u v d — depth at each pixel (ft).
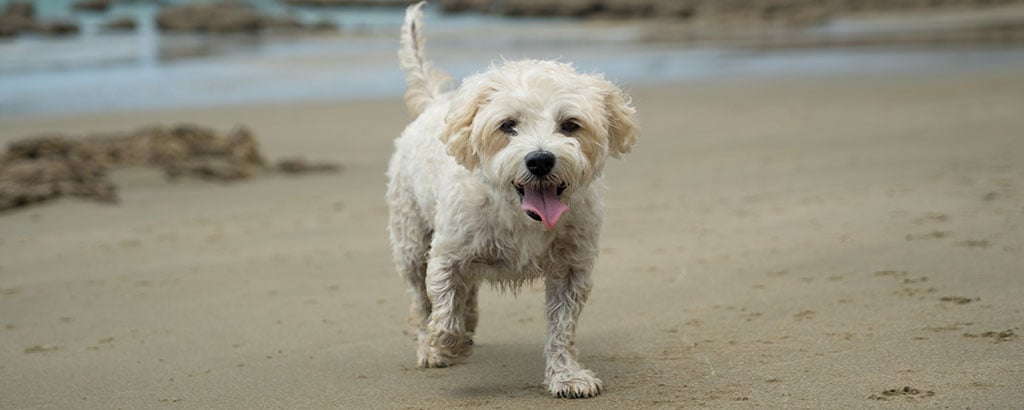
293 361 18.06
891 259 22.54
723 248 25.09
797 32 102.37
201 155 39.63
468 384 16.42
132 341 19.58
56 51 87.86
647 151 40.04
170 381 17.11
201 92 62.44
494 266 16.30
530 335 19.40
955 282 20.16
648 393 15.23
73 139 40.09
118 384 17.04
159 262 26.07
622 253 25.25
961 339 16.49
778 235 25.96
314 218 30.99
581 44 93.25
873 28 103.71
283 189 35.60
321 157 41.65
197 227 30.09
